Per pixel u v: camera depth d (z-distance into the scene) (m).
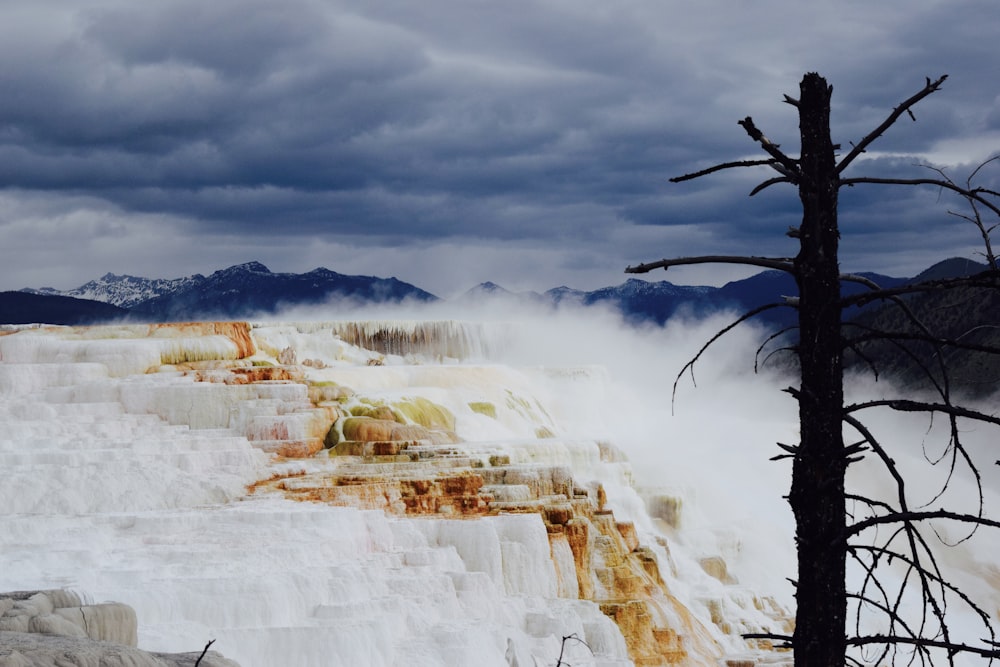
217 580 33.81
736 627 61.28
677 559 65.44
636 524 65.50
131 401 64.25
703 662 55.88
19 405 62.16
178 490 49.62
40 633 24.48
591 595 56.06
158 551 39.00
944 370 10.37
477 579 44.84
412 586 41.22
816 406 10.64
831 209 10.98
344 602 36.53
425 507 55.66
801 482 10.58
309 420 63.28
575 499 58.81
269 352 79.25
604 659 46.38
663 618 56.16
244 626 33.19
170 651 29.80
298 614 35.25
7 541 40.38
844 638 10.31
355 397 67.81
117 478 48.75
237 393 64.81
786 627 62.91
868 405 10.48
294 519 44.69
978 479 9.98
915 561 10.03
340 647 32.62
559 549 55.59
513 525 53.25
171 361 72.12
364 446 62.19
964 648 9.73
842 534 10.28
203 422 63.97
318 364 78.25
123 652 22.53
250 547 40.47
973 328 10.41
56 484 47.81
